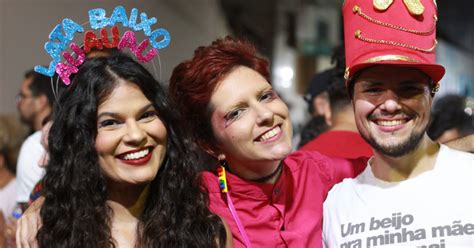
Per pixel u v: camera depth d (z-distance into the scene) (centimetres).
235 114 196
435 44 180
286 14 808
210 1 710
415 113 176
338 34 830
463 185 172
